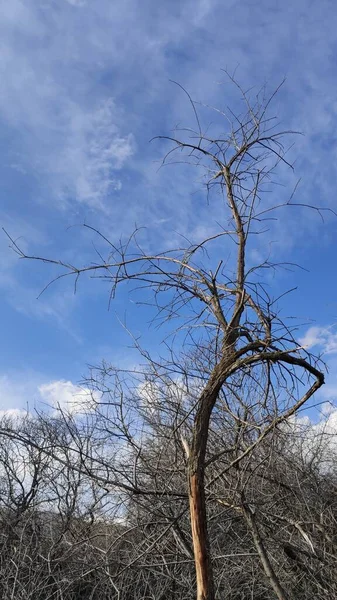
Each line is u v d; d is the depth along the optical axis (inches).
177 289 187.8
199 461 148.6
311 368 159.8
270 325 168.4
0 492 369.4
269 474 256.7
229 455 237.9
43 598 311.6
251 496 244.8
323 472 311.0
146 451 244.5
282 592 212.7
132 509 259.3
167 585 282.2
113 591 289.9
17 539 343.3
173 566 281.1
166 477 228.2
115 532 283.4
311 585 253.1
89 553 295.7
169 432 235.6
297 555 257.0
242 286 180.4
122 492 219.6
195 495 145.1
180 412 220.8
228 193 193.2
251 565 265.1
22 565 308.0
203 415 153.6
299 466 280.4
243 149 194.5
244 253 186.2
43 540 338.0
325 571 245.9
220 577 261.0
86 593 305.1
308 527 266.1
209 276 182.5
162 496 223.3
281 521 253.6
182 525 250.7
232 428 229.3
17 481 370.3
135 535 275.0
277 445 238.8
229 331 169.5
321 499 272.1
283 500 259.1
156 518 244.8
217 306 180.7
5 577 307.7
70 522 327.6
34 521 348.2
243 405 201.5
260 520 251.3
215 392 156.6
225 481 236.5
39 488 358.3
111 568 283.3
